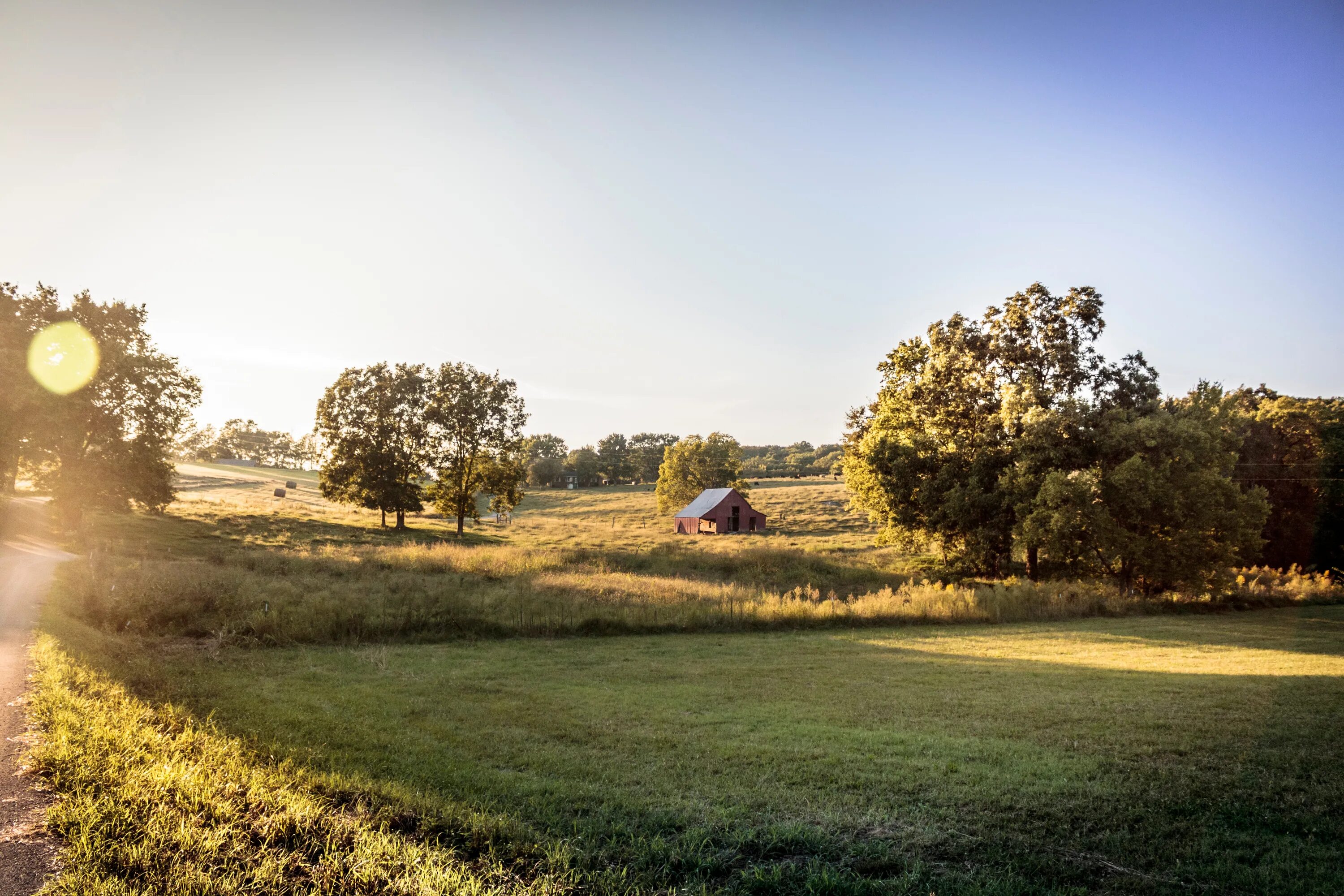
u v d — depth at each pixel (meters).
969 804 7.25
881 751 9.24
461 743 9.59
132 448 44.06
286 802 6.07
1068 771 8.24
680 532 72.88
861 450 41.84
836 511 85.69
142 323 48.22
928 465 37.97
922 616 24.20
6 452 38.41
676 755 9.18
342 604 19.94
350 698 11.99
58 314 44.84
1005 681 14.27
